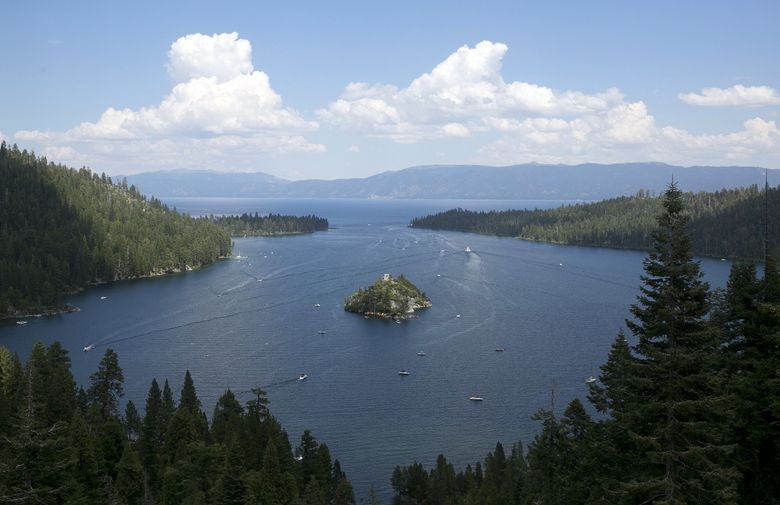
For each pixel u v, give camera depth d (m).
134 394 136.62
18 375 103.38
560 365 160.00
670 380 35.69
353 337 189.88
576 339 185.38
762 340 41.78
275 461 74.25
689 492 34.75
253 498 68.88
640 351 37.06
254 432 93.31
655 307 36.53
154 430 94.19
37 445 53.22
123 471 79.19
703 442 36.00
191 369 156.50
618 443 40.16
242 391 141.00
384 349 176.12
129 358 165.25
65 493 60.03
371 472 104.75
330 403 134.50
